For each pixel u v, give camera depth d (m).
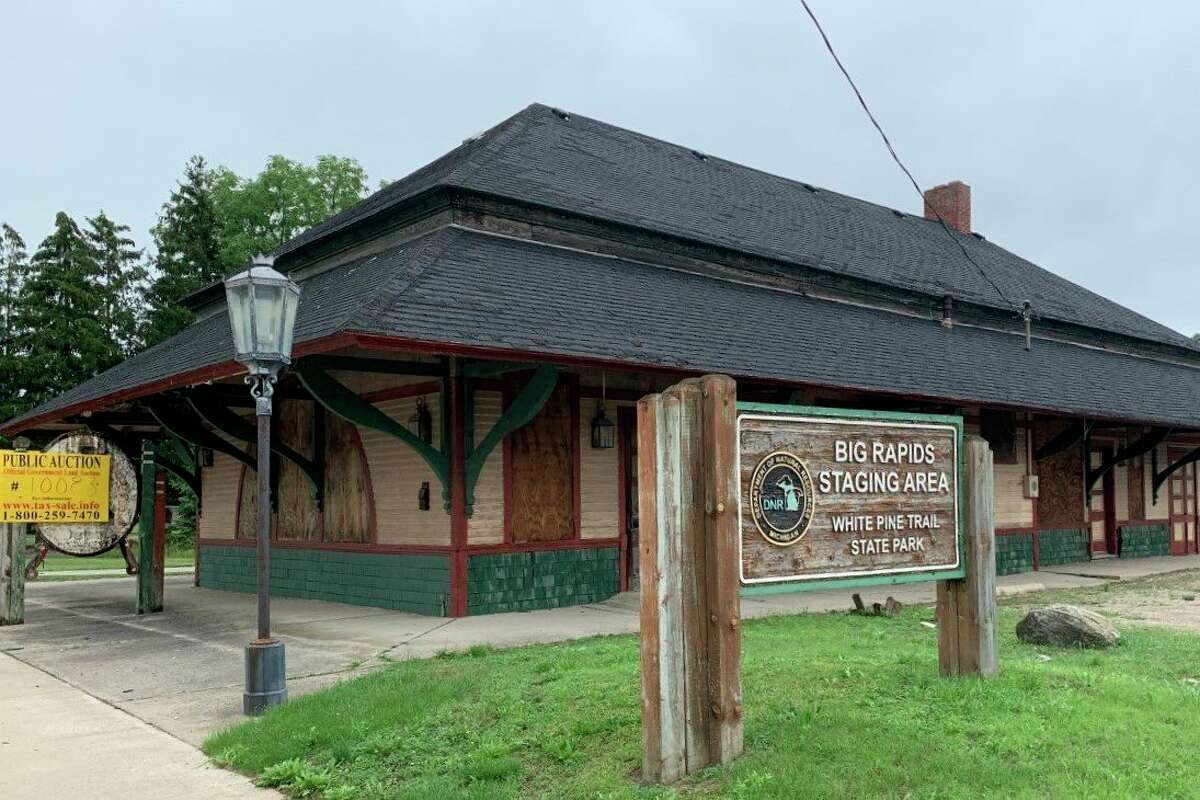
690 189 17.11
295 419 14.28
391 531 12.30
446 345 8.98
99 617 12.67
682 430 5.01
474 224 12.45
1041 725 5.16
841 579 5.65
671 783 4.75
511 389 11.88
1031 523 17.70
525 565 11.75
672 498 4.93
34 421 16.28
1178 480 21.77
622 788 4.73
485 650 8.70
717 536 4.98
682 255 14.59
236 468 16.20
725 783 4.62
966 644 6.27
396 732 5.91
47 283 37.62
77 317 38.03
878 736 5.00
